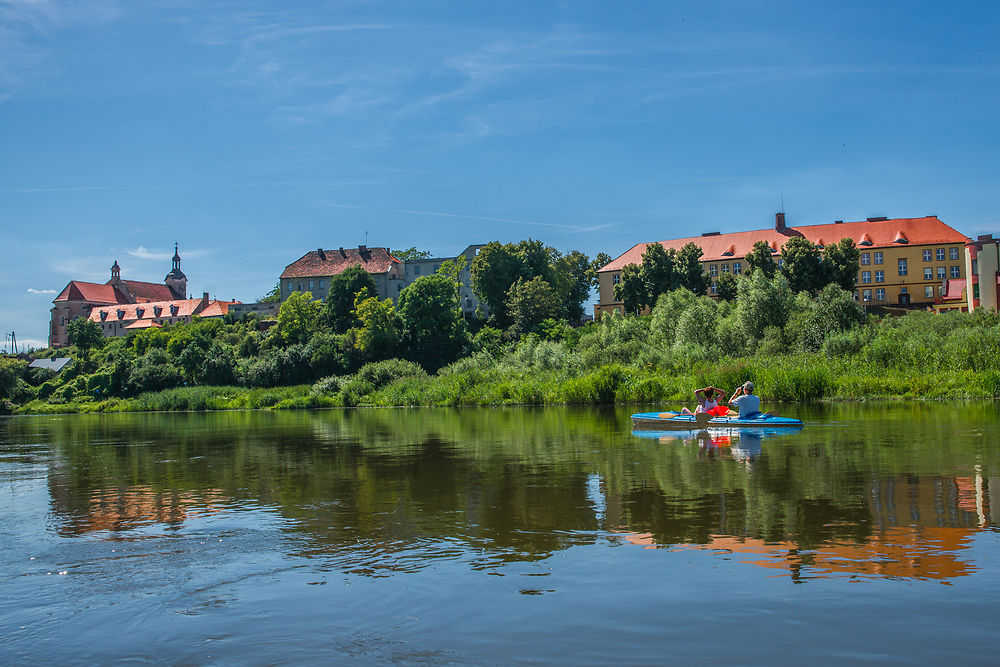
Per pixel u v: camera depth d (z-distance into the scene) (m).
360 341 78.12
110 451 20.34
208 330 108.12
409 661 4.88
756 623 5.32
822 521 8.20
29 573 7.20
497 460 14.69
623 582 6.30
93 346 112.56
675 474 11.82
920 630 5.13
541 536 7.97
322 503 10.38
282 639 5.33
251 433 26.55
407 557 7.32
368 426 28.55
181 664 5.01
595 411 32.56
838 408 25.58
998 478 10.49
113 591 6.57
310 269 120.81
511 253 95.12
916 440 15.23
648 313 84.31
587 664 4.74
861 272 89.38
